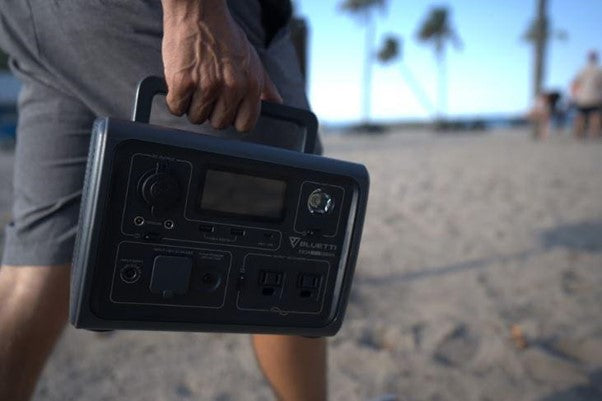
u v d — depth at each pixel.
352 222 1.07
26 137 1.24
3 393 1.16
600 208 4.91
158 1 1.12
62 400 2.01
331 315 1.09
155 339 2.50
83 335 2.54
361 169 1.06
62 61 1.17
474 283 3.12
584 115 12.58
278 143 1.25
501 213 4.84
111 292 0.92
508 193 5.78
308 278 1.06
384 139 19.06
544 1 17.34
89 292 0.90
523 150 10.44
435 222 4.57
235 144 0.97
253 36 1.21
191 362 2.30
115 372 2.21
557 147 10.74
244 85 0.95
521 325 2.55
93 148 0.90
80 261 0.89
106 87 1.16
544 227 4.32
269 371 1.38
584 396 2.00
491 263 3.47
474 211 4.95
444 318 2.64
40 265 1.19
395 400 1.87
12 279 1.21
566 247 3.75
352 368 2.22
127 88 1.15
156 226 0.93
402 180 6.93
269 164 0.99
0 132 18.00
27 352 1.19
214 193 0.96
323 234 1.06
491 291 3.00
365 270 3.36
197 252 0.97
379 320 2.63
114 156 0.88
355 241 1.07
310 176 1.03
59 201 1.20
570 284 3.09
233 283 1.00
